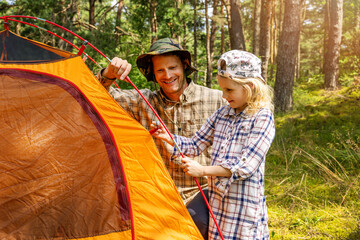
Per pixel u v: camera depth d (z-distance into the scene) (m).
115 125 1.96
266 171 4.76
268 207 3.73
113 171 1.89
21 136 1.83
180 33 13.24
